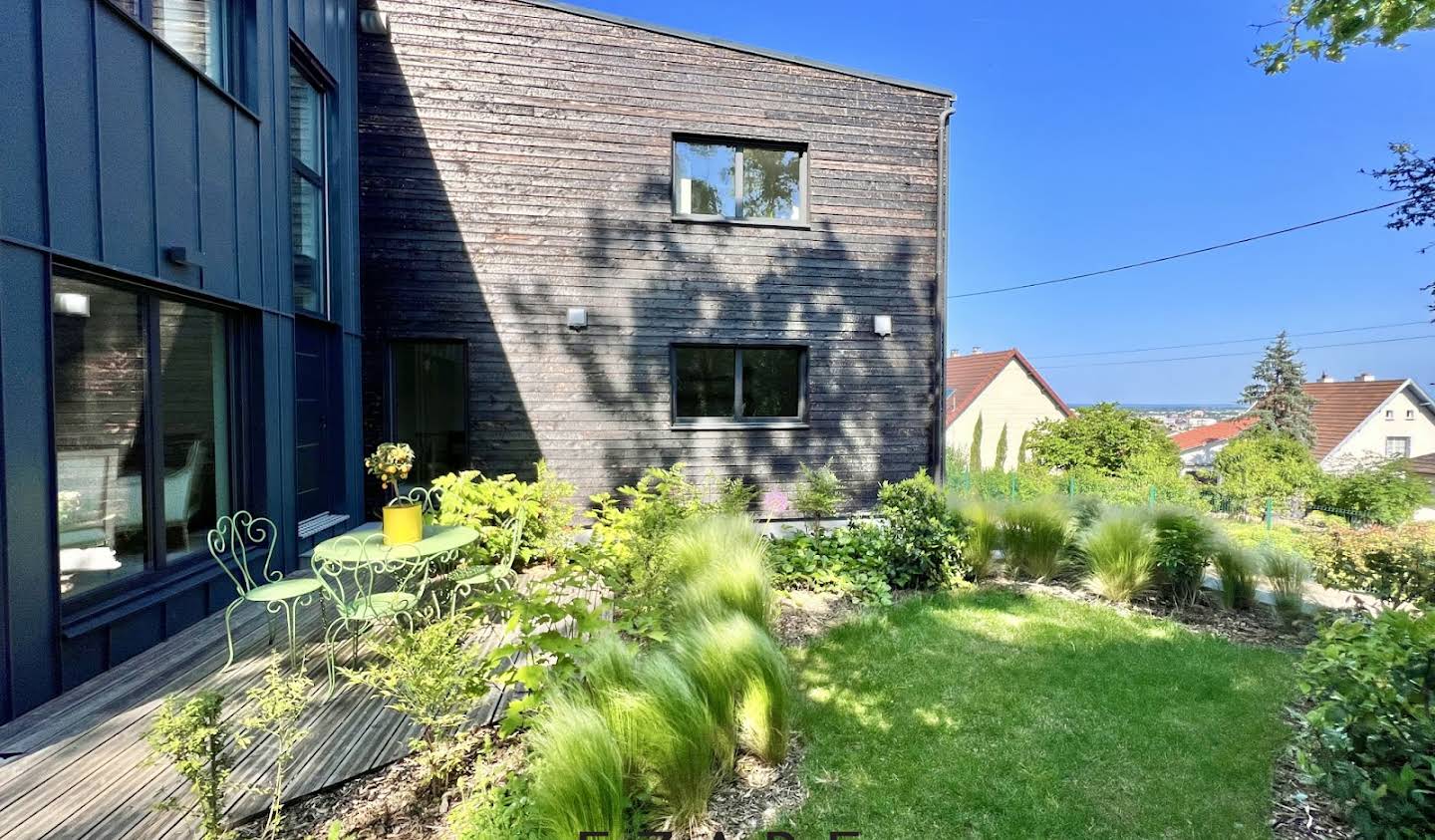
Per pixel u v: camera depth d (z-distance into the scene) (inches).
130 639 129.6
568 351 277.7
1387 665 86.0
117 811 79.7
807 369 305.4
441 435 271.7
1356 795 79.2
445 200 266.5
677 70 287.0
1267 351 1177.4
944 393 319.9
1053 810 87.4
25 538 106.0
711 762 88.8
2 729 99.5
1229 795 91.6
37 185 109.1
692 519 181.3
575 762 73.4
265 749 94.2
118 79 126.9
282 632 145.0
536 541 198.5
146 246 134.0
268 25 182.7
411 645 88.4
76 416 122.0
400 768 91.9
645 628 107.2
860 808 87.1
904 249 315.9
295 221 212.7
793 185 307.7
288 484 190.7
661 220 286.4
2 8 103.2
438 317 266.2
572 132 276.8
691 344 292.7
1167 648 148.6
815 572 191.5
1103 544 194.9
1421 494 471.2
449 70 266.1
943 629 159.2
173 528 148.2
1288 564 179.9
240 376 172.9
